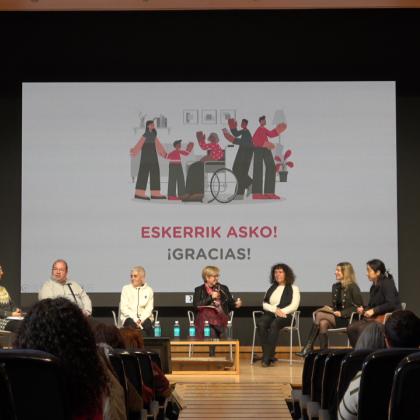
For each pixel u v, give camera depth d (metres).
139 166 12.47
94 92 12.51
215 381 9.27
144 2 11.27
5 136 12.70
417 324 3.30
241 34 12.73
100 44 12.74
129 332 5.30
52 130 12.44
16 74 12.73
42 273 12.29
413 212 12.61
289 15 12.73
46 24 12.75
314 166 12.42
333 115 12.47
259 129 12.49
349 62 12.65
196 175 12.48
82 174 12.41
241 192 12.44
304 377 5.33
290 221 12.39
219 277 12.34
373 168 12.38
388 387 2.87
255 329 11.59
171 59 12.73
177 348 12.19
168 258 12.36
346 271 11.15
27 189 12.36
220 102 12.55
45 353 2.21
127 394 3.65
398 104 12.69
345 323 10.95
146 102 12.52
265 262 12.34
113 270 12.33
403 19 12.69
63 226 12.34
